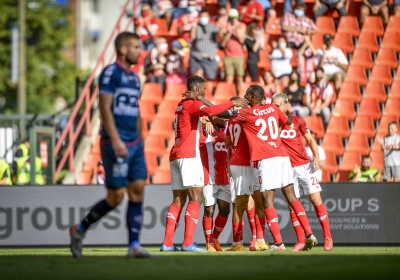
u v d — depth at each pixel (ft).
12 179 204.44
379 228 147.02
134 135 91.50
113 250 130.93
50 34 470.39
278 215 147.13
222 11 233.96
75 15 574.15
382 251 117.91
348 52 240.53
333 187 147.23
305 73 224.12
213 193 130.93
